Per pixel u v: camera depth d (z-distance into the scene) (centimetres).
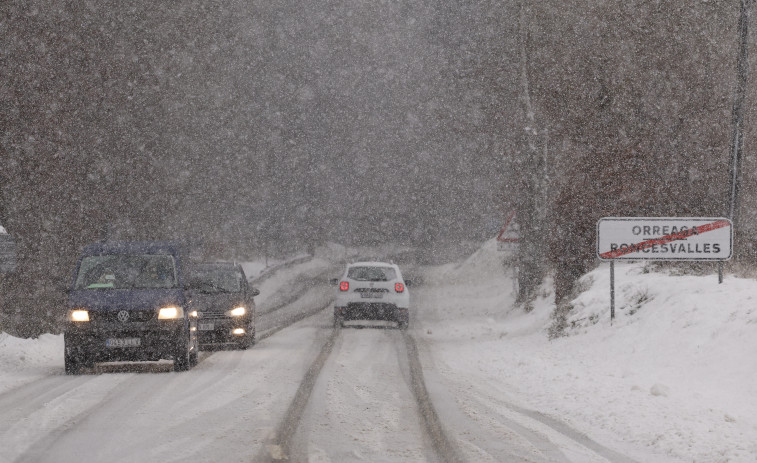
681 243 3300
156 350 2966
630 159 4709
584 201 4691
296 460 1552
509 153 6944
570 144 5362
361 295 5091
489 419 2008
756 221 4966
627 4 5403
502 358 3334
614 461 1566
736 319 2623
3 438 1745
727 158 5078
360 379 2745
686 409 1972
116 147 7994
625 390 2292
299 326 5369
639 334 3017
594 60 5434
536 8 5781
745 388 2141
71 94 7050
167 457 1573
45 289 4991
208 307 3847
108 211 7531
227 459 1558
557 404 2217
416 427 1898
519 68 6225
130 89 8456
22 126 6575
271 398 2319
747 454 1540
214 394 2394
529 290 6134
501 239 6238
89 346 2936
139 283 3145
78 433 1802
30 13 6738
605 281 4103
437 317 6219
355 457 1583
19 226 6256
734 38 5266
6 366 3092
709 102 5212
